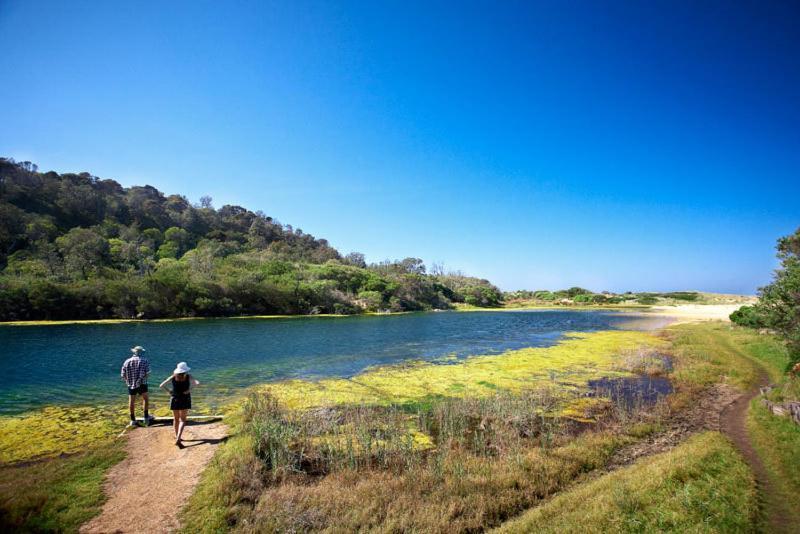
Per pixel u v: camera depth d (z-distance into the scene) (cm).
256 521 730
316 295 7619
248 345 3356
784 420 1226
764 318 2127
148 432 1185
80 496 802
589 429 1347
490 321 6275
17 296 4806
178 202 15675
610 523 718
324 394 1802
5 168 10106
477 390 1867
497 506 821
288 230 17938
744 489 849
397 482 896
